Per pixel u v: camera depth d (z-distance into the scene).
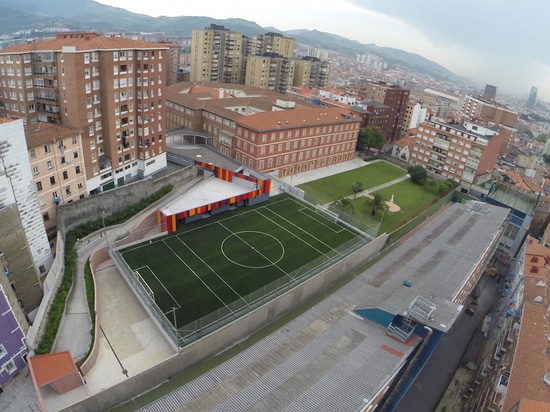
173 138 98.69
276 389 39.56
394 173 110.56
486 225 80.62
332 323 49.75
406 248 69.06
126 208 65.00
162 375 41.25
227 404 37.69
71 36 72.94
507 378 40.16
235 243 64.38
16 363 38.34
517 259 77.94
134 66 65.75
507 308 60.53
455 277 60.50
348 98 155.12
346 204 78.50
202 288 53.06
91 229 58.91
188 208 67.75
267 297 51.56
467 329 63.81
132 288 50.50
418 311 47.09
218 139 100.12
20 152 44.06
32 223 47.56
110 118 63.84
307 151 99.31
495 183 110.62
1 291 35.31
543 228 96.25
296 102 130.62
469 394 50.47
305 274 57.16
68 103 59.81
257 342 46.12
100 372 39.50
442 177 110.12
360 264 67.38
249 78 188.00
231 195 74.19
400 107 156.62
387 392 45.03
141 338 44.12
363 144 118.81
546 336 44.06
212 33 180.88
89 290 48.38
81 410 35.97
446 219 82.25
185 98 109.31
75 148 58.22
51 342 41.09
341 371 42.19
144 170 73.19
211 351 45.47
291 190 84.31
